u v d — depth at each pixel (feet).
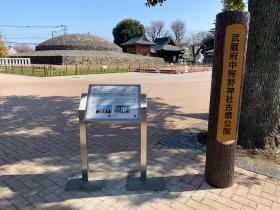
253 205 10.39
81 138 11.46
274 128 15.06
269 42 14.16
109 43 157.28
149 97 34.27
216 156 11.35
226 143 11.19
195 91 40.96
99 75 74.02
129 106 11.19
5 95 34.78
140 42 178.91
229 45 10.59
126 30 208.74
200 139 17.38
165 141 17.20
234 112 11.06
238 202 10.58
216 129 11.24
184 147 16.21
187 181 12.17
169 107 28.04
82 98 11.55
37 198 10.85
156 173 12.84
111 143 16.92
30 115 23.88
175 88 44.57
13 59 97.76
